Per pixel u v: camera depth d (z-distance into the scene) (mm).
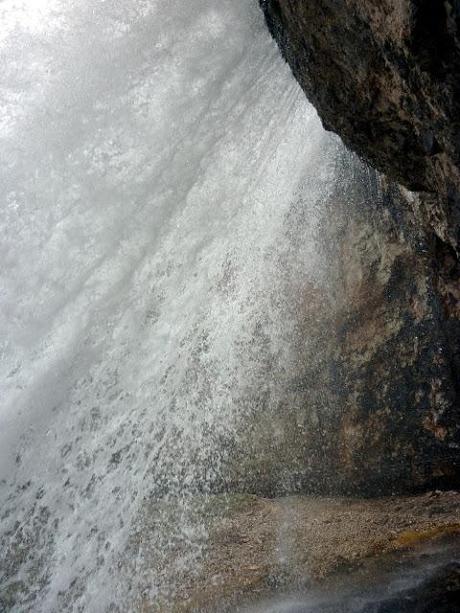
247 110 3791
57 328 3854
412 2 1668
